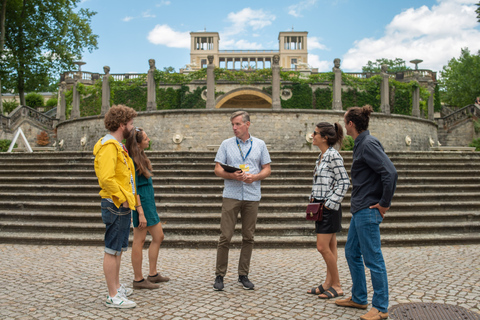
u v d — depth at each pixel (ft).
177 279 15.62
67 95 101.19
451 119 101.24
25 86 109.40
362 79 87.15
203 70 82.84
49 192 30.50
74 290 14.02
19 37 106.52
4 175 34.94
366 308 12.26
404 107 100.63
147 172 14.58
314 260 19.17
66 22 106.11
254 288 14.35
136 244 14.29
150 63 83.56
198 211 26.73
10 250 21.40
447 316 11.48
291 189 29.60
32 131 100.27
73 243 22.99
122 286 13.58
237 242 22.25
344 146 67.67
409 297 13.24
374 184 11.67
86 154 38.47
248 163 15.11
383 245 22.72
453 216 25.91
